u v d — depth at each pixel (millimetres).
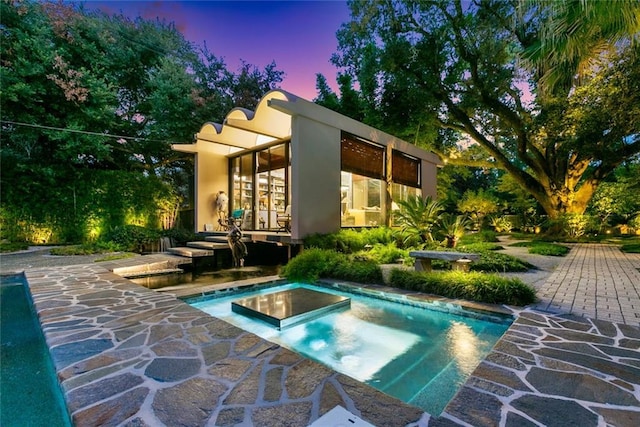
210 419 1370
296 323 3115
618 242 10961
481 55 10719
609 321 2727
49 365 2186
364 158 8703
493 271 5211
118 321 2746
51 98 9188
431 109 12656
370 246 7109
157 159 13367
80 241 9508
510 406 1467
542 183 12656
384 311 3602
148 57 12242
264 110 7199
